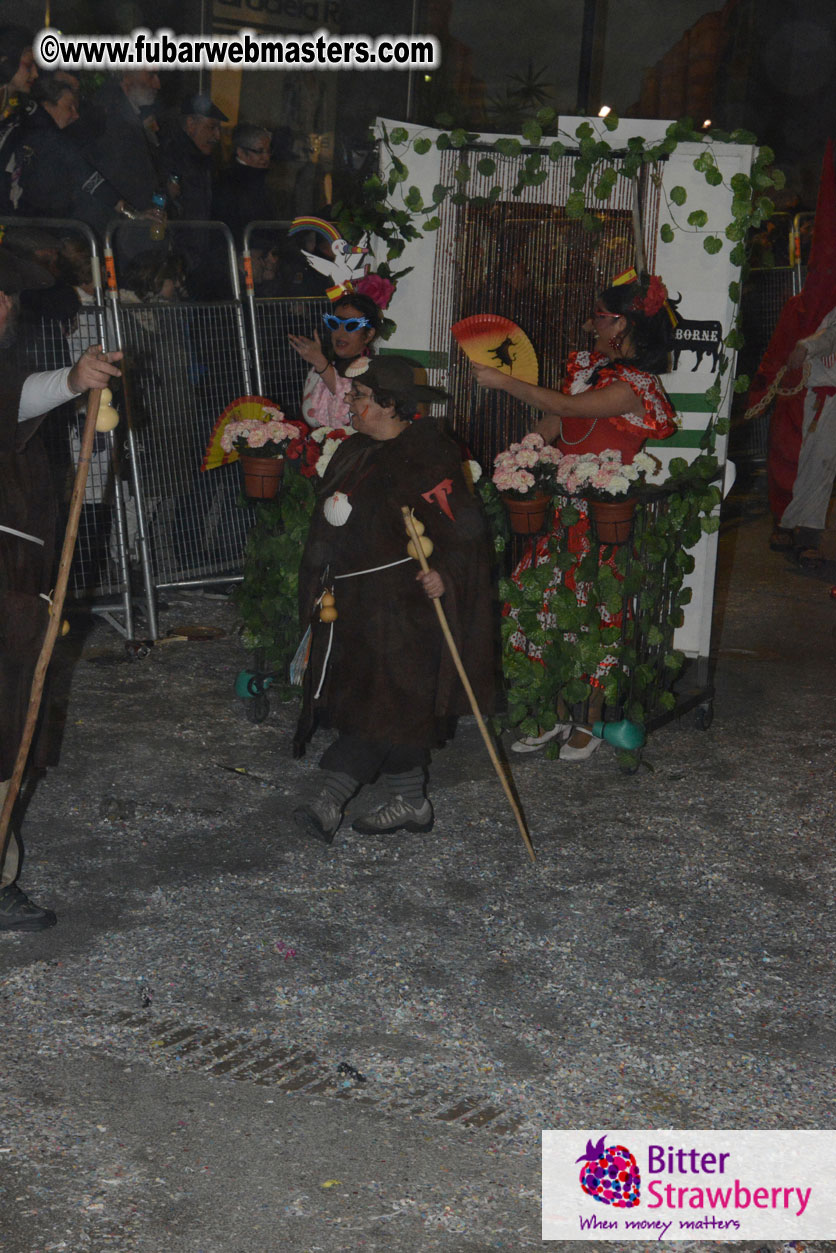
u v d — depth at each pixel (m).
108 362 3.52
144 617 7.27
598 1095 3.26
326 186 10.10
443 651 4.36
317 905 4.16
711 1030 3.56
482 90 13.16
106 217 7.13
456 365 6.02
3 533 3.69
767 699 6.43
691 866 4.57
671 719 5.75
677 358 5.74
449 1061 3.37
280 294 8.32
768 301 11.70
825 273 8.72
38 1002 3.55
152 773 5.17
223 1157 2.96
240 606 5.76
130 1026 3.46
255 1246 2.69
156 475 7.09
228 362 7.45
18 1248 2.65
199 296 7.90
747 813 5.05
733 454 11.64
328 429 5.64
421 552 4.14
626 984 3.78
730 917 4.21
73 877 4.29
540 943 3.99
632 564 5.25
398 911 4.15
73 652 6.62
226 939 3.93
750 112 14.69
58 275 6.88
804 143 14.99
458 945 3.96
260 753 5.44
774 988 3.79
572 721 5.50
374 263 5.90
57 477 6.63
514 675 5.40
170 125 8.48
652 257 5.75
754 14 14.26
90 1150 2.96
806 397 8.91
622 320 5.14
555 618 5.38
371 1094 3.21
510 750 5.55
